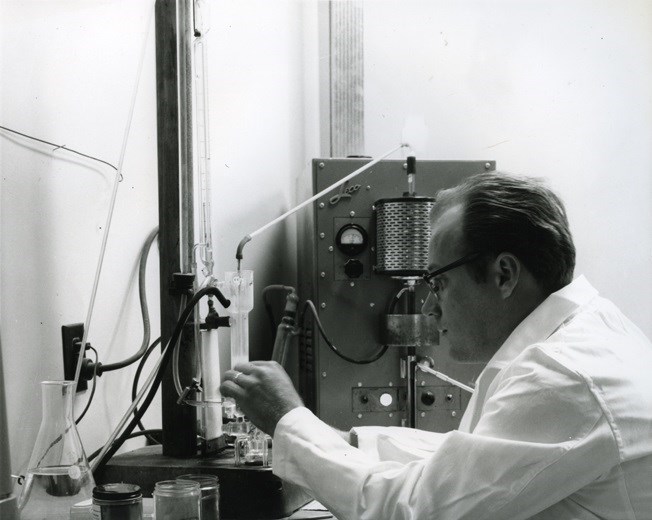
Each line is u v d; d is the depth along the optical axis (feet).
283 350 5.47
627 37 8.60
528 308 3.77
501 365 3.67
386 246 5.91
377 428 5.08
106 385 4.77
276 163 7.37
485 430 3.19
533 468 2.98
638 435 3.05
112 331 4.88
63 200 4.34
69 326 4.31
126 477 3.96
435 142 8.26
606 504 3.09
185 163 4.32
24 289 3.95
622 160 8.54
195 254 4.58
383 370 6.15
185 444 4.20
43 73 4.17
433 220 4.03
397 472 3.38
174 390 4.22
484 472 3.05
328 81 8.00
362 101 7.79
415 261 5.83
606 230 8.49
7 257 3.81
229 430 4.57
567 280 3.79
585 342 3.33
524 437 3.09
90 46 4.66
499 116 8.39
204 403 4.13
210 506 3.35
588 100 8.52
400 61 8.23
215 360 4.35
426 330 5.93
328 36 8.00
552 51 8.49
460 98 8.33
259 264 6.98
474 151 8.33
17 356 3.87
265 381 3.92
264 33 7.14
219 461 4.08
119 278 4.98
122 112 5.02
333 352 6.09
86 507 3.01
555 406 3.06
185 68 4.33
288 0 7.67
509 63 8.42
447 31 8.34
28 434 3.97
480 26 8.41
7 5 3.84
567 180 8.46
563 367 3.13
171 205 4.29
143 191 5.30
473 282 3.77
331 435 3.69
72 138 4.46
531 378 3.17
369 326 6.15
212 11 6.26
